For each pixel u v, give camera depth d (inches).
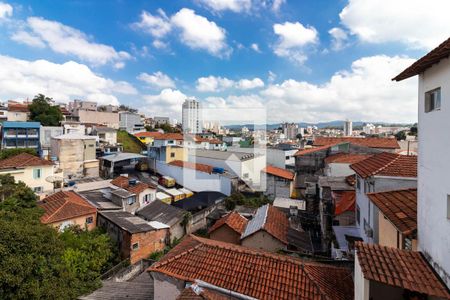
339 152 1305.4
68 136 1494.8
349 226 625.0
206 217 941.8
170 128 3034.0
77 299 440.5
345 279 364.8
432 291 231.0
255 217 765.3
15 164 1079.0
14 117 1947.6
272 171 1278.3
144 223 778.8
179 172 1309.1
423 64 265.0
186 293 328.5
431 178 268.8
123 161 1576.0
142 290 477.4
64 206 774.5
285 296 319.6
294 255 553.9
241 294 328.2
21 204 715.4
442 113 249.1
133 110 3998.5
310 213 940.0
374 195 400.5
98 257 629.9
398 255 281.4
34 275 386.3
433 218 263.9
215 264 383.6
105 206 879.7
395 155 504.4
